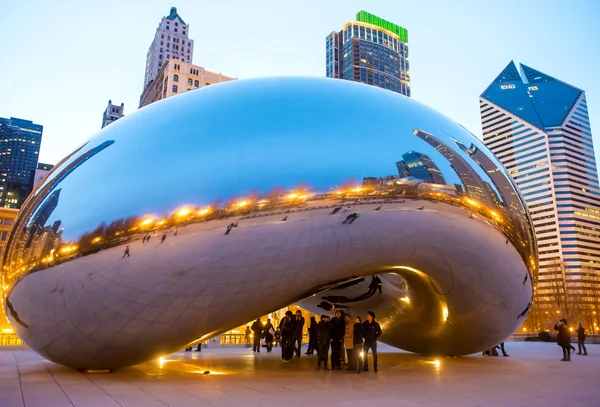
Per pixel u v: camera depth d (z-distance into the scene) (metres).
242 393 6.00
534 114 180.12
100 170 6.70
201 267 6.32
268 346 15.02
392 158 6.99
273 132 6.71
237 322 7.27
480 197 7.68
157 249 6.26
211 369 8.80
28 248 6.74
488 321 9.30
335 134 6.86
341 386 6.72
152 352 7.23
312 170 6.58
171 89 103.31
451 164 7.47
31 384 6.54
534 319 74.50
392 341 11.59
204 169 6.42
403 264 7.80
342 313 9.16
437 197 7.20
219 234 6.30
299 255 6.61
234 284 6.54
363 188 6.72
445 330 9.83
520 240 8.42
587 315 81.81
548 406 5.37
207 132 6.69
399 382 7.20
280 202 6.43
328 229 6.63
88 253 6.35
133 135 6.94
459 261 7.86
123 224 6.30
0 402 5.25
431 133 7.56
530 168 175.00
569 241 158.88
